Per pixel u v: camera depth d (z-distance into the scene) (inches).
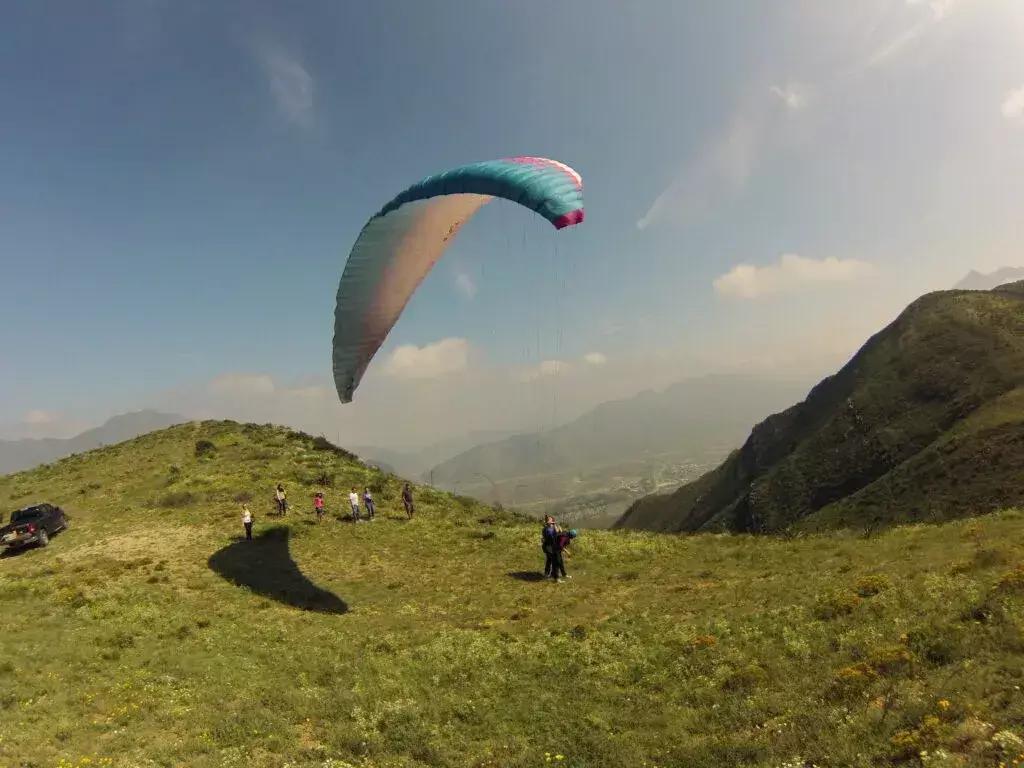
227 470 1531.7
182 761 351.9
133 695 447.2
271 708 436.1
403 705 444.1
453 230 737.0
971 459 3144.7
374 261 683.4
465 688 479.8
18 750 347.9
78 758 345.1
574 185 535.8
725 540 994.1
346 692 466.3
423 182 619.8
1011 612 392.8
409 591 788.0
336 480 1486.2
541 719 415.2
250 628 636.1
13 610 669.9
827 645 445.7
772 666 430.6
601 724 397.1
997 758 239.3
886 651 384.2
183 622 639.8
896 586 527.5
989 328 4352.9
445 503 1416.1
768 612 542.0
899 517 3139.8
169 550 963.3
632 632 559.2
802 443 5059.1
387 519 1201.4
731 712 377.4
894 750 271.4
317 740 394.3
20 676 468.8
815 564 714.8
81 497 1435.8
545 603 700.7
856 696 349.1
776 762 294.0
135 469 1640.0
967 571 523.8
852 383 5226.4
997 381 3826.3
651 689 445.1
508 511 1446.9
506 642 574.2
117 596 722.8
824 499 4227.4
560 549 820.6
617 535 1107.9
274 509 1240.2
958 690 311.4
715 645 492.7
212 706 437.1
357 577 855.1
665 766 325.4
